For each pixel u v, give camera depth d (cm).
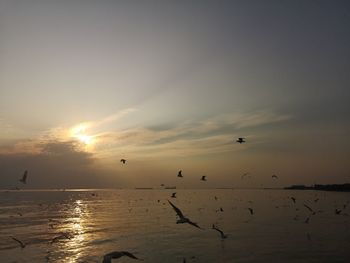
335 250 5941
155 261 5378
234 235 7488
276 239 6944
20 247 6425
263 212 12912
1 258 5634
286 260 5334
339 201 19875
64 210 14625
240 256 5603
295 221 9812
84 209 15425
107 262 1650
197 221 10256
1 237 7412
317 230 8044
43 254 5916
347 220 9875
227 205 17612
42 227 9069
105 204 19212
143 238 7300
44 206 16812
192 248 6203
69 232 8238
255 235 7456
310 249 6025
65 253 5984
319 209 13975
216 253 5809
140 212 13775
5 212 13012
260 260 5353
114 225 9531
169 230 8419
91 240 7144
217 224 9431
